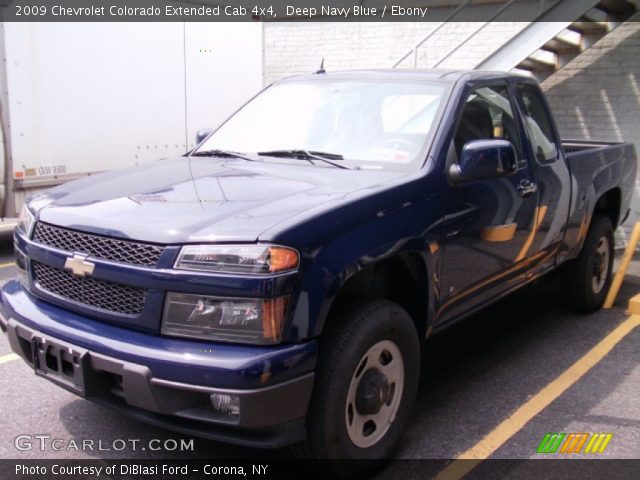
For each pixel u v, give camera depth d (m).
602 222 5.75
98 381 2.89
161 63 8.68
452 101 3.95
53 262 3.11
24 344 3.22
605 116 9.53
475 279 3.95
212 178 3.55
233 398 2.65
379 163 3.74
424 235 3.38
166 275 2.74
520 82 4.79
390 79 4.30
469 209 3.76
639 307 5.91
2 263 7.35
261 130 4.39
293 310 2.73
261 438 2.78
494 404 4.10
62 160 7.56
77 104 7.65
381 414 3.29
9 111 6.95
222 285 2.69
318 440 2.94
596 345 5.15
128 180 3.62
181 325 2.75
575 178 5.09
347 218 3.00
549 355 4.93
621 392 4.30
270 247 2.70
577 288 5.69
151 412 2.85
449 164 3.68
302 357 2.74
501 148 3.63
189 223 2.85
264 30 11.85
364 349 3.03
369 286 3.41
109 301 2.94
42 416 3.81
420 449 3.53
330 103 4.29
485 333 5.40
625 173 6.10
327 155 3.93
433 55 10.67
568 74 9.68
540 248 4.70
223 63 9.67
